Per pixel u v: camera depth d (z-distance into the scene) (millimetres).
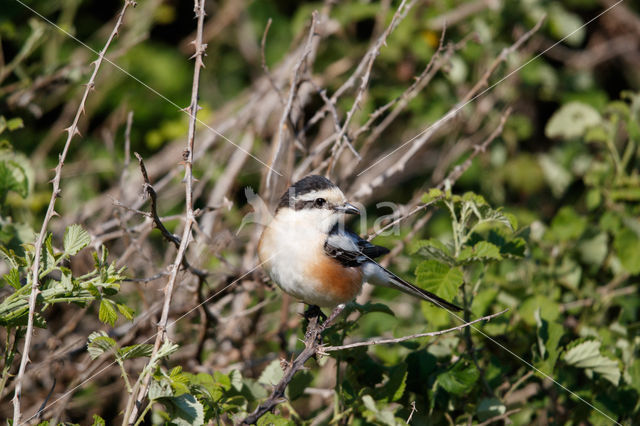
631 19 15727
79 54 13672
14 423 5621
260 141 12102
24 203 11086
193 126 6465
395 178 13492
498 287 9406
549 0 13867
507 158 14211
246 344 10195
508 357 9094
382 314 11461
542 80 14305
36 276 5922
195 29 16156
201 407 5809
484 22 13078
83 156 13547
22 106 11055
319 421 8445
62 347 9695
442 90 13312
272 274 8305
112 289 6125
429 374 7949
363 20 14609
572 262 10242
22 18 13133
